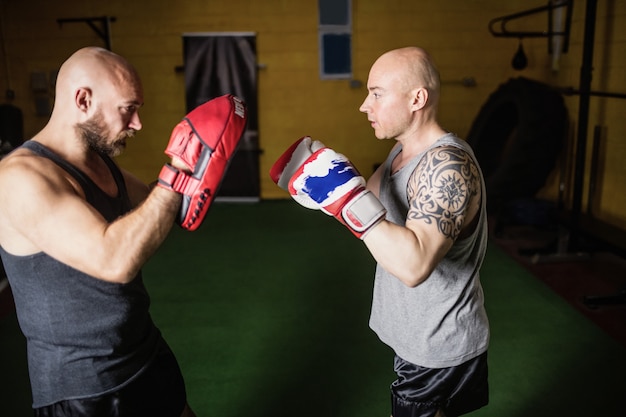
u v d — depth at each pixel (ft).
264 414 7.69
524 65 17.11
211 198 4.23
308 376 8.61
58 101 4.39
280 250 14.51
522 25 18.63
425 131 5.05
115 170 5.05
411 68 4.79
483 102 19.34
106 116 4.32
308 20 18.81
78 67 4.24
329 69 19.20
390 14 18.76
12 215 4.01
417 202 4.50
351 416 7.61
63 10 18.70
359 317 10.55
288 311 10.87
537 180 15.88
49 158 4.27
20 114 17.46
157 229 4.03
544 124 15.88
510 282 12.10
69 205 3.99
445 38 18.88
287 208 18.85
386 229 4.27
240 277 12.67
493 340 9.61
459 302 5.05
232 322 10.44
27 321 4.47
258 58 19.13
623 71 14.26
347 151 19.86
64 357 4.46
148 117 19.56
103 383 4.57
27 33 18.83
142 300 4.86
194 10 18.78
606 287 11.73
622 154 14.38
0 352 9.46
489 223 16.42
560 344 9.44
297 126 19.66
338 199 4.29
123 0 18.67
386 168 5.43
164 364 5.27
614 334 9.75
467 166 4.58
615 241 11.96
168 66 19.15
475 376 5.25
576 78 16.49
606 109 15.02
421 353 5.10
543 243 14.58
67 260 3.98
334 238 15.40
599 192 15.47
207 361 9.08
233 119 4.33
